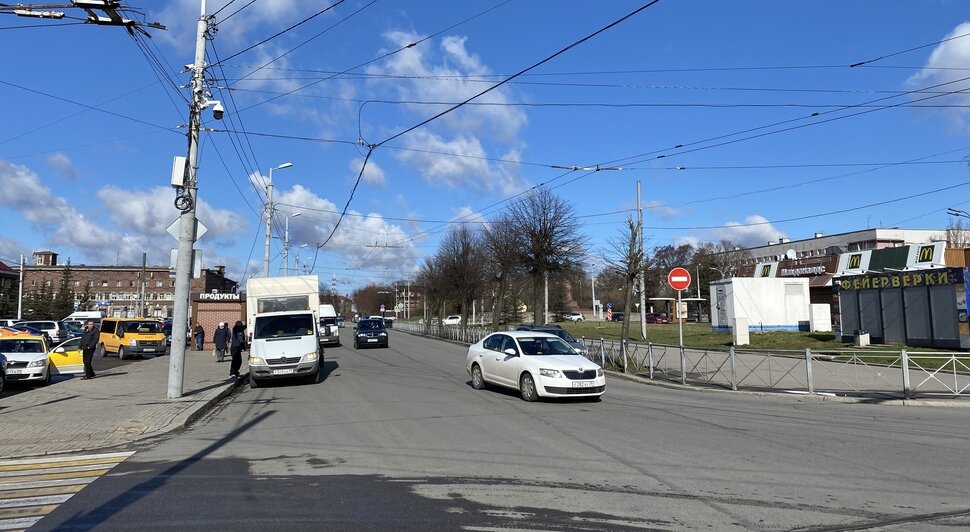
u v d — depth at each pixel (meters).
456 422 10.53
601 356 22.34
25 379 16.86
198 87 13.66
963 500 5.93
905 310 24.47
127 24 9.70
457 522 5.32
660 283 68.75
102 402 13.12
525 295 64.38
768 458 7.73
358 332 37.44
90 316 53.19
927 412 11.98
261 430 10.09
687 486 6.43
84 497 6.20
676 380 17.92
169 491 6.39
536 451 8.17
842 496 6.06
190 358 28.19
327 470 7.23
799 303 37.91
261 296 23.94
